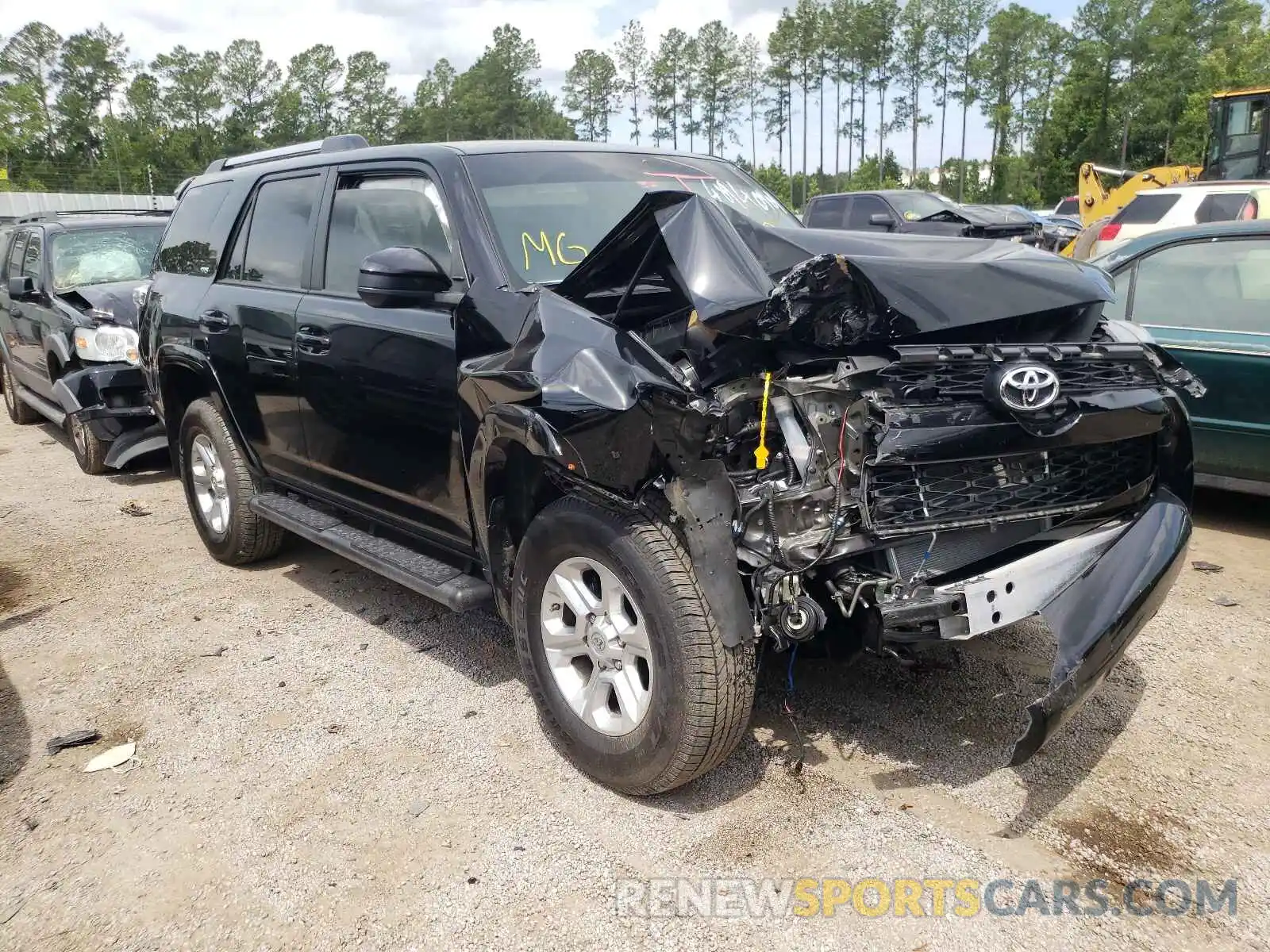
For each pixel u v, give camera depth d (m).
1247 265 5.34
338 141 4.91
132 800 3.28
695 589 2.80
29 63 94.44
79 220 9.23
